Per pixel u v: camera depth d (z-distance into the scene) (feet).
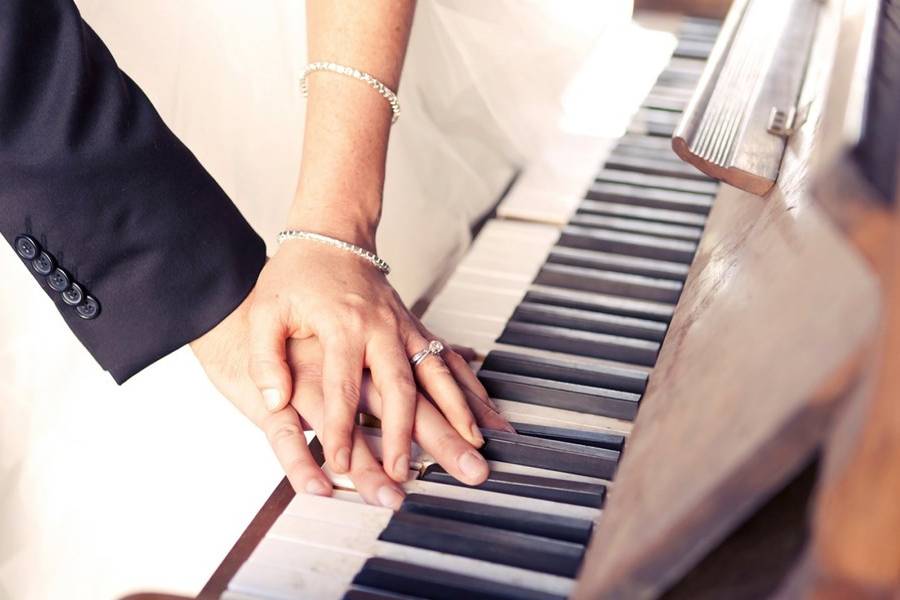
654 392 3.22
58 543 4.83
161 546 4.96
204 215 3.64
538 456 3.34
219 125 4.83
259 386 3.50
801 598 2.41
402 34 3.92
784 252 2.99
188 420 4.96
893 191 2.05
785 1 4.50
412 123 5.38
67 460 4.78
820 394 2.24
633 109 5.61
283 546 3.09
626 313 3.90
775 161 3.54
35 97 3.49
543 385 3.58
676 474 2.59
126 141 3.55
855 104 2.50
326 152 3.80
